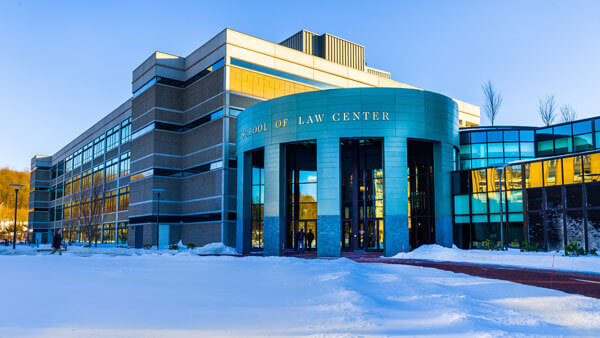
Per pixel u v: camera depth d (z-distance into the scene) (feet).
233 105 163.63
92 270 60.85
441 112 121.60
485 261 92.02
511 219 114.42
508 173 115.96
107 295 38.65
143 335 24.47
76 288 42.55
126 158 221.87
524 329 27.45
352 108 116.06
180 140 190.39
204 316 29.99
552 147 135.74
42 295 37.99
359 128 115.14
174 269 64.39
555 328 28.17
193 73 185.57
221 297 38.45
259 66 171.42
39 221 359.87
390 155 114.01
